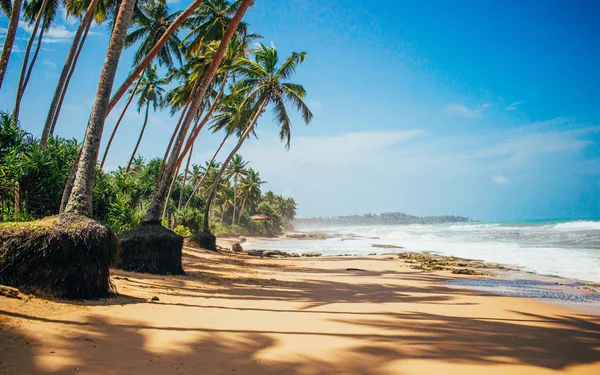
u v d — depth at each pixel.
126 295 6.09
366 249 31.81
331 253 27.61
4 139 11.55
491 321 5.52
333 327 4.73
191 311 5.31
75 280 5.29
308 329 4.57
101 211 16.09
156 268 9.30
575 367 3.53
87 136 6.68
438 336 4.46
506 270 14.38
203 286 8.16
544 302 7.51
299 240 57.16
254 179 74.50
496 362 3.60
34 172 11.60
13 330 3.46
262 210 88.88
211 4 22.06
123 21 7.51
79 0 17.55
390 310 6.16
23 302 4.46
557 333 4.88
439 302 7.27
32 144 12.41
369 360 3.51
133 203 22.16
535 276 12.41
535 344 4.29
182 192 35.81
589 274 12.62
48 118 15.42
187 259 14.30
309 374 3.08
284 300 6.91
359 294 8.27
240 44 23.52
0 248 5.04
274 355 3.52
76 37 15.92
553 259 17.14
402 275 12.71
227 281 9.39
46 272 5.11
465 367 3.41
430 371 3.27
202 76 22.36
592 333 4.94
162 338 3.83
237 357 3.41
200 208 41.38
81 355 3.12
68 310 4.58
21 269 5.04
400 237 53.72
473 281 11.21
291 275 12.08
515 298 7.96
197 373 2.96
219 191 66.88
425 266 15.85
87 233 5.54
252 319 5.02
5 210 9.55
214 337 4.00
